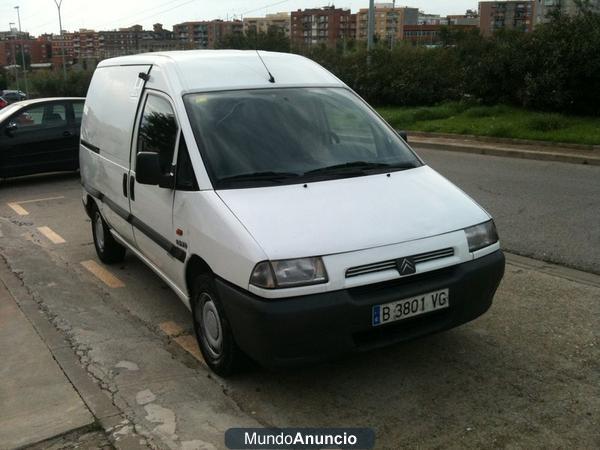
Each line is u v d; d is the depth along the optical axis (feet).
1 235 26.27
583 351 13.57
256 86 14.88
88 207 21.85
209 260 12.00
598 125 48.08
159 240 14.58
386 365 13.23
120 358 13.98
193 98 14.12
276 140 13.75
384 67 79.56
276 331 10.67
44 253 23.20
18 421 11.33
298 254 10.81
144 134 15.53
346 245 11.08
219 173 12.87
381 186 13.03
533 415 11.21
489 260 12.35
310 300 10.70
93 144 20.43
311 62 16.76
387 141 15.05
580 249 20.68
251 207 11.89
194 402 11.94
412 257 11.39
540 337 14.30
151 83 15.74
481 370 12.91
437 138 53.01
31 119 38.22
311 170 13.37
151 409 11.66
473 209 12.86
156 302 17.74
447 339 14.34
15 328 15.69
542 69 55.06
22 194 35.60
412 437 10.69
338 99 15.57
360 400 11.94
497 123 52.60
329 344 10.89
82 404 11.84
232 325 11.60
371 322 11.00
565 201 27.86
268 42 112.78
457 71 73.05
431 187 13.37
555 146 44.21
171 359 13.92
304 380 12.71
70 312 16.96
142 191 15.47
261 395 12.20
